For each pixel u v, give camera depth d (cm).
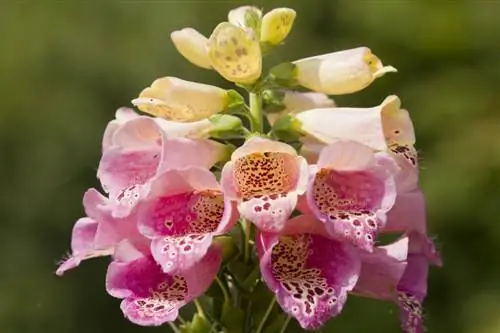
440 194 137
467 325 137
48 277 162
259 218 66
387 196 67
